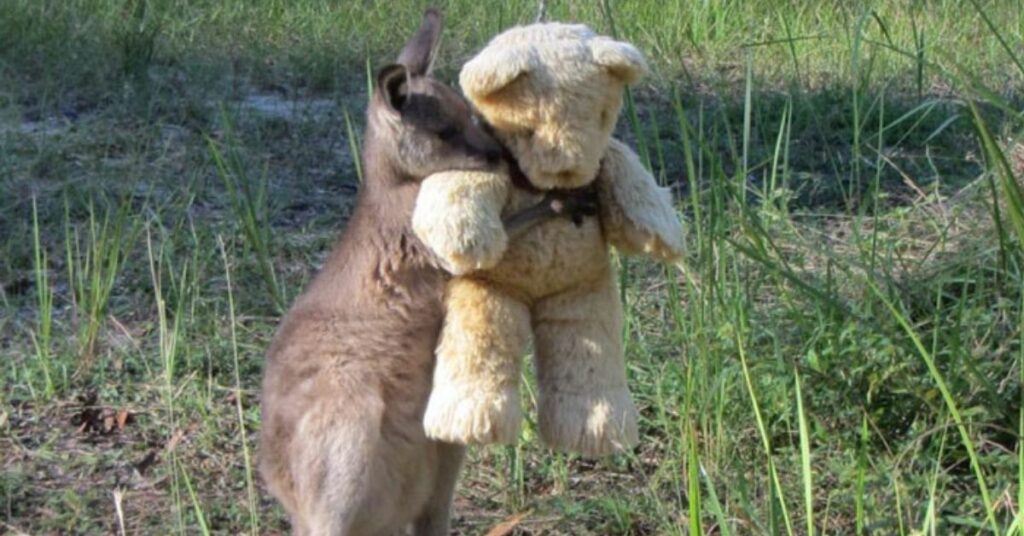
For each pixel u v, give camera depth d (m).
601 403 5.94
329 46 17.23
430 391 6.36
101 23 17.19
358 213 6.37
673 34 17.78
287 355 6.44
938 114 14.19
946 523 7.41
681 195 12.66
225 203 12.20
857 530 6.82
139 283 10.45
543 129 5.52
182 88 15.40
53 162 12.76
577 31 5.61
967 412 7.61
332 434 6.27
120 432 8.73
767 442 6.31
